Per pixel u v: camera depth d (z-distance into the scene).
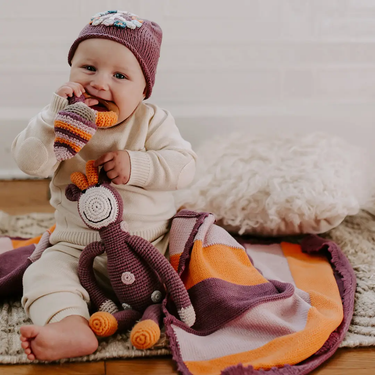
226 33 2.00
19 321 1.05
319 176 1.47
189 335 0.97
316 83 2.04
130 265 1.01
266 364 0.88
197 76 2.02
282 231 1.49
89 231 1.11
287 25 2.00
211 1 1.97
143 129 1.16
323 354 0.95
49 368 0.91
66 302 0.96
